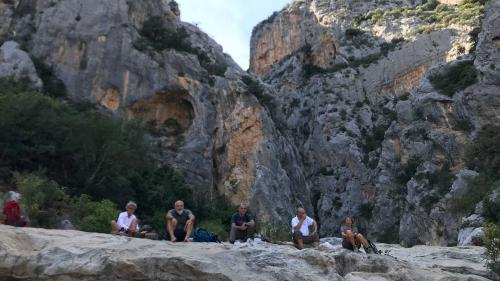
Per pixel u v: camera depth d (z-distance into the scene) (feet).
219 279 47.65
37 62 194.08
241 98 218.18
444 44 284.82
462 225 147.02
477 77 209.46
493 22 212.64
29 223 96.99
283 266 50.24
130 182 160.04
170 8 248.73
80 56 198.18
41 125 145.18
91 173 152.05
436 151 210.38
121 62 199.82
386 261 54.39
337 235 248.11
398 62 293.64
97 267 46.91
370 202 247.91
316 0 357.20
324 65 322.14
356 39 323.37
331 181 265.75
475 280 54.90
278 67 342.85
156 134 199.41
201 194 189.26
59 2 205.87
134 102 197.57
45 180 129.08
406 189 220.02
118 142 155.94
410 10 329.11
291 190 226.38
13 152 138.41
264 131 218.79
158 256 48.19
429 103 219.00
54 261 47.75
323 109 289.12
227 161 206.49
